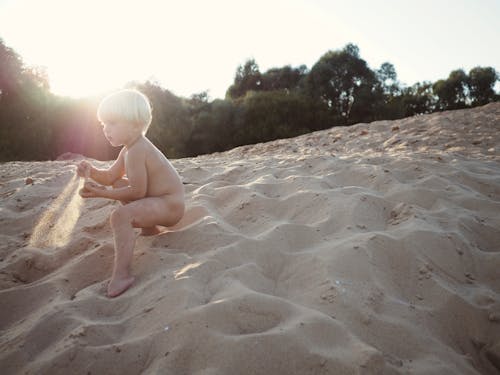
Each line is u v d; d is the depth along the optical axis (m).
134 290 2.28
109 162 6.48
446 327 2.10
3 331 2.11
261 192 3.62
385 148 6.62
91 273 2.56
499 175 4.18
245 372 1.69
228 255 2.50
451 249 2.63
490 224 3.00
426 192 3.43
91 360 1.78
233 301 1.99
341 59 29.61
